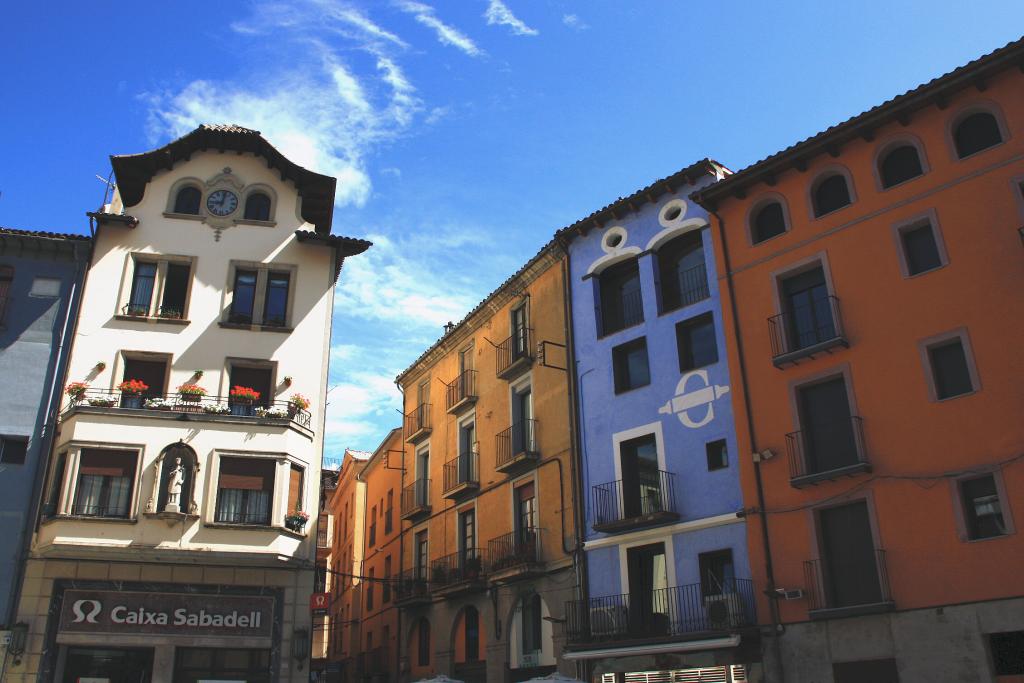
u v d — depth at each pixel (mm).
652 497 24438
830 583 19922
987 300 19000
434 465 35469
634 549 24500
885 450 19688
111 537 23016
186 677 23438
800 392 21812
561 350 28766
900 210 21016
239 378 26625
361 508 46625
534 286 30938
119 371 25625
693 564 22641
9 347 25422
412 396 39312
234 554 23578
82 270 26719
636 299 27281
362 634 41656
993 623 17109
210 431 24688
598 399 26766
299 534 24734
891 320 20438
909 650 18125
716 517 22438
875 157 21812
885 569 18906
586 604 25016
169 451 24328
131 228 27438
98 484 23703
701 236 25562
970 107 20453
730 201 24750
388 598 37562
